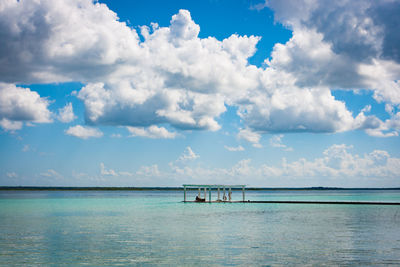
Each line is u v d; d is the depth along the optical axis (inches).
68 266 772.6
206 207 2753.4
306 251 914.7
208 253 894.4
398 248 950.4
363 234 1204.5
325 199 4874.5
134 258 842.2
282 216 1900.8
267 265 772.6
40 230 1330.0
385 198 5275.6
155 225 1489.9
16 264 789.9
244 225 1480.1
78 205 3093.0
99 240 1093.8
